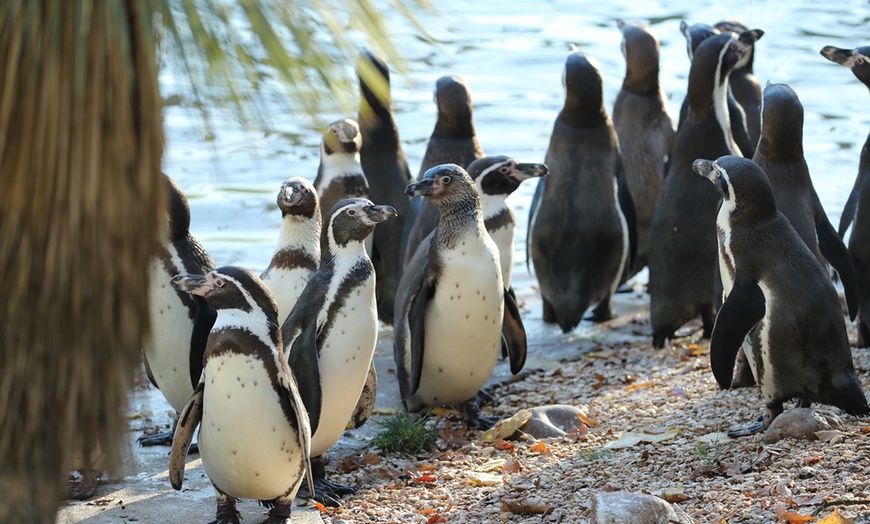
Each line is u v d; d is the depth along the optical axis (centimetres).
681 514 655
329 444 882
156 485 872
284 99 327
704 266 1281
